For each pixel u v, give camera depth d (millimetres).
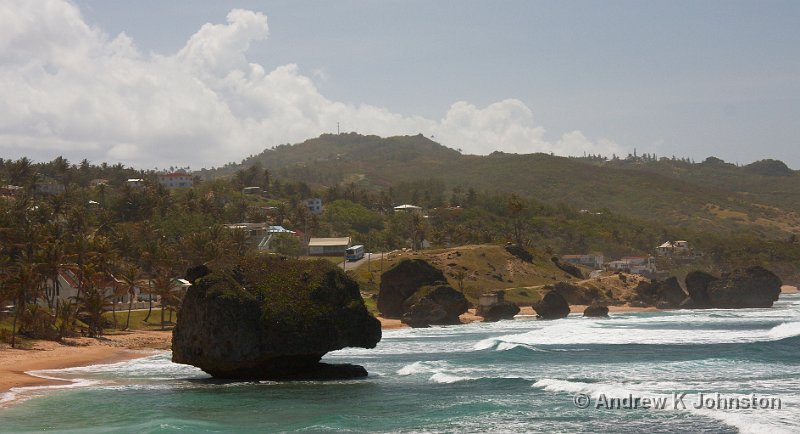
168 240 189625
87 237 156500
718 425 42844
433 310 138250
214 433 42906
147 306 144000
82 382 64812
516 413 47906
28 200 173500
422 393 56938
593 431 42594
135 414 49312
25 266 95438
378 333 71188
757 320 133500
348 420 46406
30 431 44000
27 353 83688
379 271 192250
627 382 59750
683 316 148750
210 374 67125
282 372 67188
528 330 120250
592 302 181875
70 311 104062
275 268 70500
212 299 64875
